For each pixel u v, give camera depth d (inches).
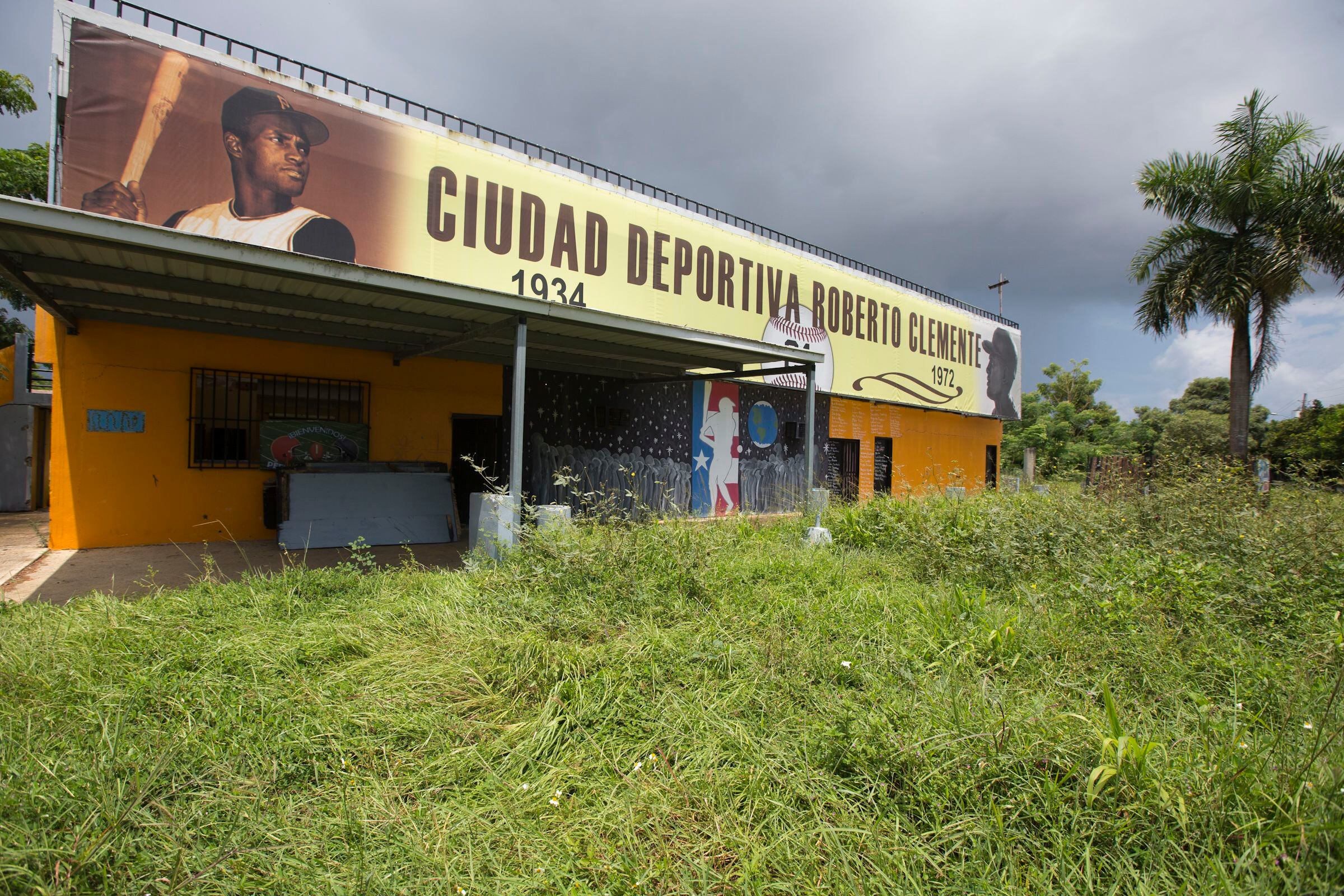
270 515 294.0
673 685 125.8
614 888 74.6
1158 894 69.8
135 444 276.1
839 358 531.8
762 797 90.2
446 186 304.7
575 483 388.5
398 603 169.5
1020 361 789.9
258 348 301.7
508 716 113.3
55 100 222.5
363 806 87.1
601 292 365.7
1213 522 232.7
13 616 148.8
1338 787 79.5
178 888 70.9
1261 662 134.0
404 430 339.3
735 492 480.7
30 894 68.9
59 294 232.7
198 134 239.9
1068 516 253.0
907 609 175.9
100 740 96.3
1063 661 136.7
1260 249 515.2
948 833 81.2
